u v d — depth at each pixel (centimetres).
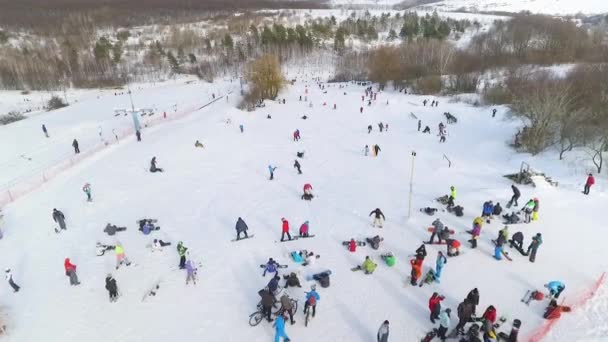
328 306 1866
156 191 3142
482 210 2686
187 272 2081
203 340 1705
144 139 4509
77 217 2738
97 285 2056
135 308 1897
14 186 3338
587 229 2409
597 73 4988
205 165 3731
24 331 1777
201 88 8988
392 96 7162
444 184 3216
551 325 1684
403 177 3419
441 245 2300
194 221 2675
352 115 5906
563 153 3525
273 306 1856
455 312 1789
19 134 4891
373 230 2502
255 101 6731
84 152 4097
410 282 1995
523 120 4294
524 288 1928
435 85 7388
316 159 3956
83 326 1802
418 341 1652
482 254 2195
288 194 3100
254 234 2494
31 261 2269
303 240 2412
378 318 1789
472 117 5303
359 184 3288
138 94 8381
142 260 2245
